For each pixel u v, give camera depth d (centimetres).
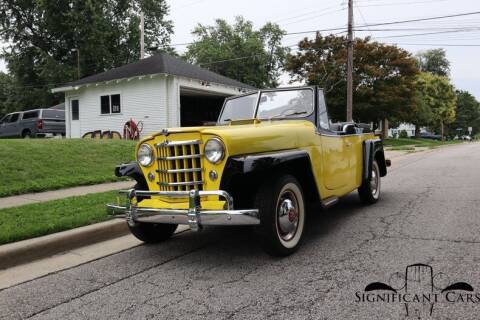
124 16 4206
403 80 3147
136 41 4169
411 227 586
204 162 439
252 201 478
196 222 420
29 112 2300
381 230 575
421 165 1574
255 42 4797
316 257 466
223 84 2109
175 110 1897
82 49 3784
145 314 342
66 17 3700
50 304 371
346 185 637
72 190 877
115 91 2067
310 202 541
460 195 839
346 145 637
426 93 5719
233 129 445
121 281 421
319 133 547
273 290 378
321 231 580
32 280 433
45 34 3972
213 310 343
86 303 370
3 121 2428
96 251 530
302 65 3181
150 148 473
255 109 605
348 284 385
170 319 330
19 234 523
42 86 3994
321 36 3117
